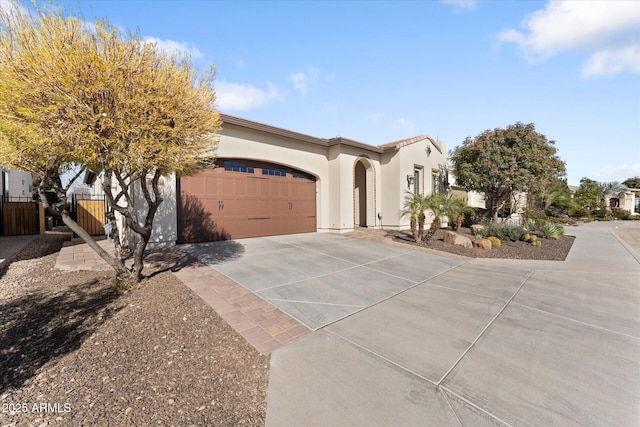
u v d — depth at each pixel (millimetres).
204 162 6590
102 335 3730
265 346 3588
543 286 6359
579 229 20141
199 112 4953
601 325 4316
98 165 5043
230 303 4855
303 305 4934
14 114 3686
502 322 4398
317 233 13562
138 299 4828
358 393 2703
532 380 2936
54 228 17062
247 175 11164
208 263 7277
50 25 3891
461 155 16609
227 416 2430
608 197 41031
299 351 3486
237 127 10477
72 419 2361
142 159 4293
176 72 4875
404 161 15789
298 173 13227
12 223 12930
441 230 16016
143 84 4234
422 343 3715
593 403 2582
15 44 3816
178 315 4312
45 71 3639
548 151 14961
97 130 3953
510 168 14359
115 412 2451
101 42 4207
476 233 13398
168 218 8867
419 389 2770
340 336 3887
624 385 2854
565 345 3691
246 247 9453
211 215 10086
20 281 5676
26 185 19734
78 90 3754
